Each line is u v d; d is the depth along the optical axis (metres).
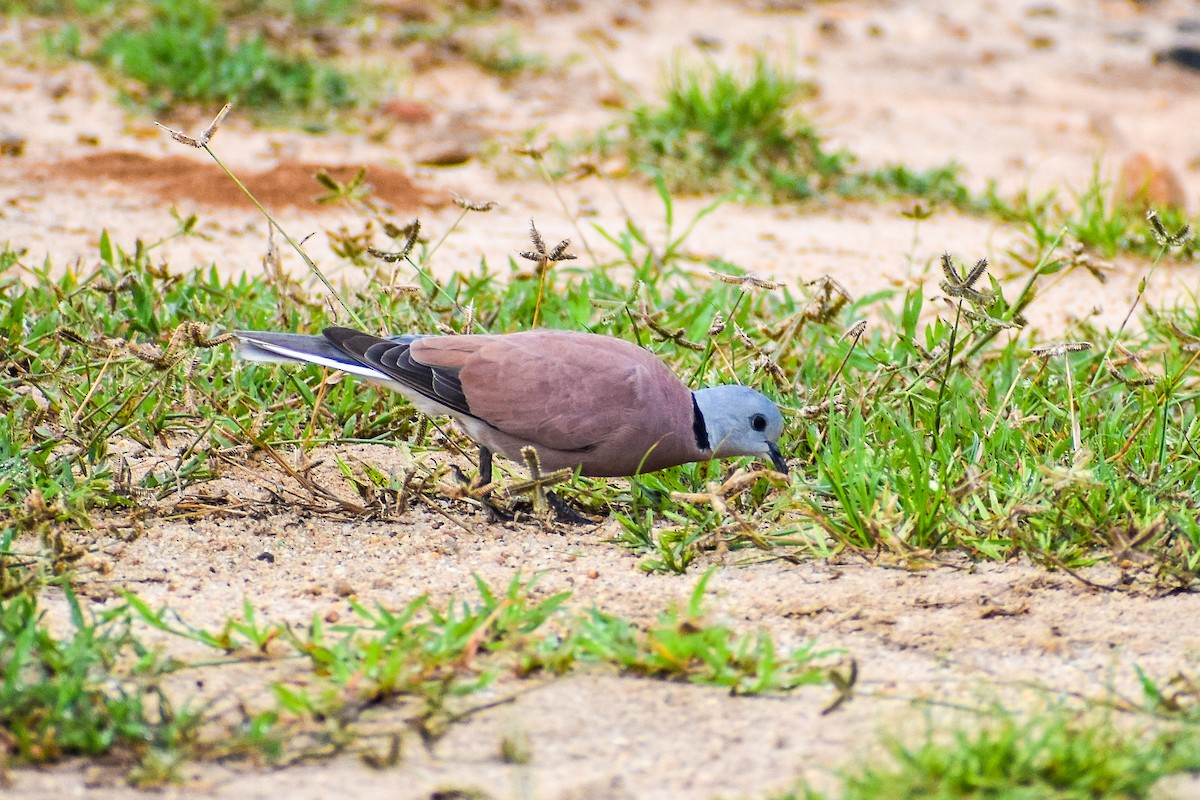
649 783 6.55
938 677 7.68
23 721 6.66
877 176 19.80
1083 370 12.38
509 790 6.44
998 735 6.69
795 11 29.91
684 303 13.80
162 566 8.98
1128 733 7.00
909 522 9.31
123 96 20.27
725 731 7.03
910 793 6.26
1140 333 13.91
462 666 7.55
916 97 25.09
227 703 7.15
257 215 16.58
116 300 12.07
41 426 10.28
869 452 10.23
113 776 6.46
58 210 16.12
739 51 26.31
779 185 19.25
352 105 21.27
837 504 9.98
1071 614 8.49
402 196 17.66
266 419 11.09
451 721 7.07
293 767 6.61
